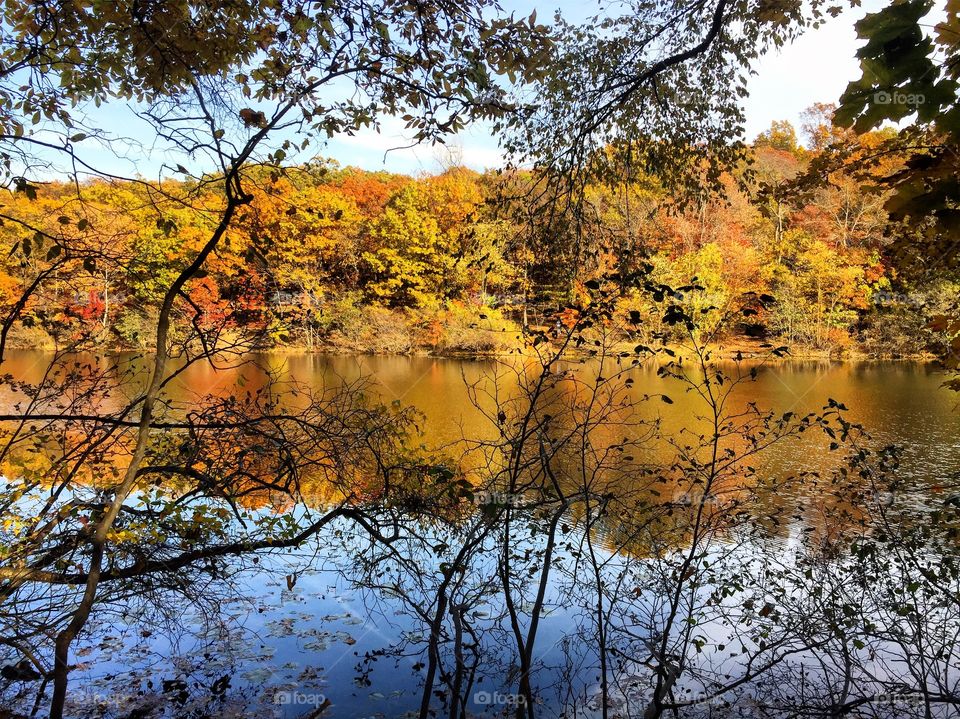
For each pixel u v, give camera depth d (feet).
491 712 10.99
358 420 14.25
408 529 12.62
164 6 9.70
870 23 2.80
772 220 92.48
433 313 81.00
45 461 14.42
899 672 11.75
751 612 12.42
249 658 12.09
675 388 56.90
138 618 13.34
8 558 10.14
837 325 82.53
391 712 10.70
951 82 2.73
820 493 21.67
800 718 10.57
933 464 29.55
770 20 13.82
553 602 13.57
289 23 10.21
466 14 10.80
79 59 10.32
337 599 14.25
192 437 12.41
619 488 14.85
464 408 44.65
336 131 10.29
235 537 13.62
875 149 5.89
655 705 10.12
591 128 15.02
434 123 10.84
